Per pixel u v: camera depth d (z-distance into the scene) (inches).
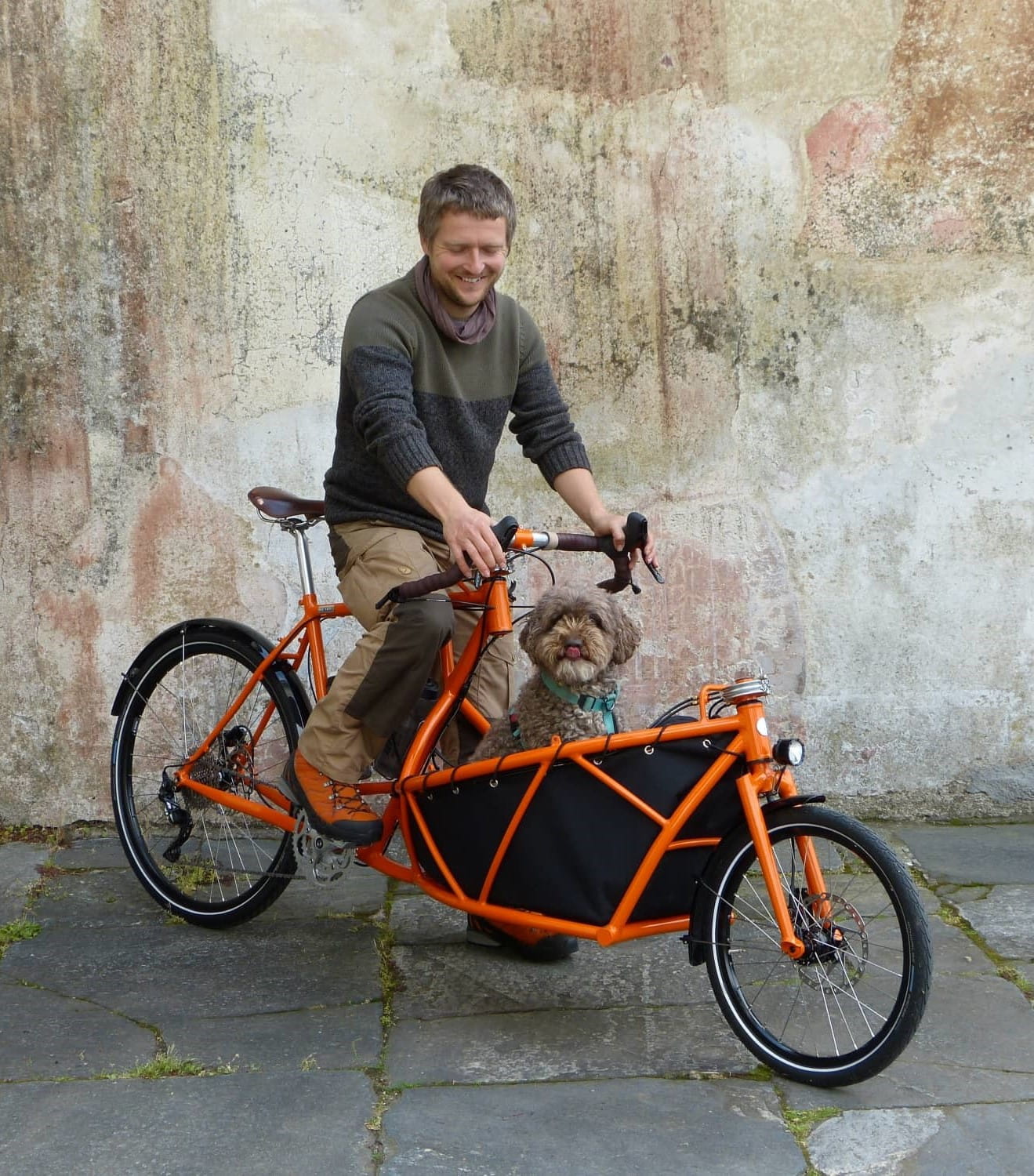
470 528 102.3
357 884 147.3
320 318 159.3
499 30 156.3
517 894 108.9
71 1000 118.1
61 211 156.8
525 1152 91.2
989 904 136.6
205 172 157.2
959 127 155.7
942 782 163.0
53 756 163.0
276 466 160.7
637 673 162.7
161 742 161.5
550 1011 114.5
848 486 159.9
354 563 121.2
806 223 157.4
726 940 104.9
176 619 161.9
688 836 104.0
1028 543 159.9
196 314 158.6
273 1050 107.4
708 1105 97.4
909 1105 96.7
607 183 157.6
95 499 160.1
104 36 155.4
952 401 158.7
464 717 125.0
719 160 157.2
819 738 162.9
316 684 131.7
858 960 100.7
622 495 160.7
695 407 159.6
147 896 145.3
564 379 159.6
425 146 157.8
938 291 157.6
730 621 161.9
